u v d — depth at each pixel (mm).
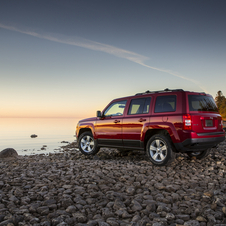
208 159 7129
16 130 50000
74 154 9961
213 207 3441
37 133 37625
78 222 3162
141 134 6547
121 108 7391
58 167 6332
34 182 4957
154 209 3494
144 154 8531
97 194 4082
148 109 6594
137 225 3010
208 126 6051
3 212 3391
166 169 5906
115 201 3736
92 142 8289
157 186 4426
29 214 3297
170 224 3094
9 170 6160
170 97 6180
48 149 15250
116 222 3090
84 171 5703
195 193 4121
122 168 6016
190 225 2977
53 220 3109
